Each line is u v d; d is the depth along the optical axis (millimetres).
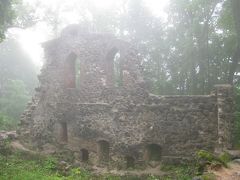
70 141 22219
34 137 23047
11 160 19250
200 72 32281
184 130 18750
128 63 20438
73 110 22219
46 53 23625
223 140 17172
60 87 22859
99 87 21406
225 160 14328
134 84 20141
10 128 30328
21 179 14578
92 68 21781
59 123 22703
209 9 31188
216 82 32125
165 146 19078
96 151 21125
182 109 18859
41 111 23234
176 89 35281
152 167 19344
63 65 22906
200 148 18328
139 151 19656
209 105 18328
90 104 21562
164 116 19219
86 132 21594
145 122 19672
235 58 26281
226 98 17609
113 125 20609
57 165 19375
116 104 20609
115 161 20328
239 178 11562
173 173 18062
